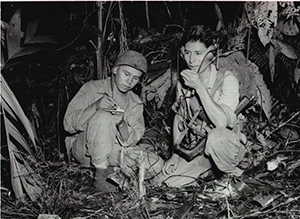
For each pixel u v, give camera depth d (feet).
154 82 13.38
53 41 10.46
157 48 14.02
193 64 10.31
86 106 10.96
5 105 8.96
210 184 10.21
